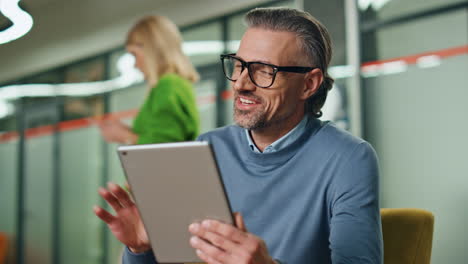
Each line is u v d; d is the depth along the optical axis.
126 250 1.10
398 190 3.54
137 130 2.15
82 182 5.66
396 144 3.56
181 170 0.90
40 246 6.17
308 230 1.12
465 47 3.24
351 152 1.14
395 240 1.18
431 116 3.40
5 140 6.68
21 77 6.49
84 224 5.62
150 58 2.19
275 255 1.13
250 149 1.23
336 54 3.85
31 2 6.12
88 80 5.62
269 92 1.16
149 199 0.95
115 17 5.35
